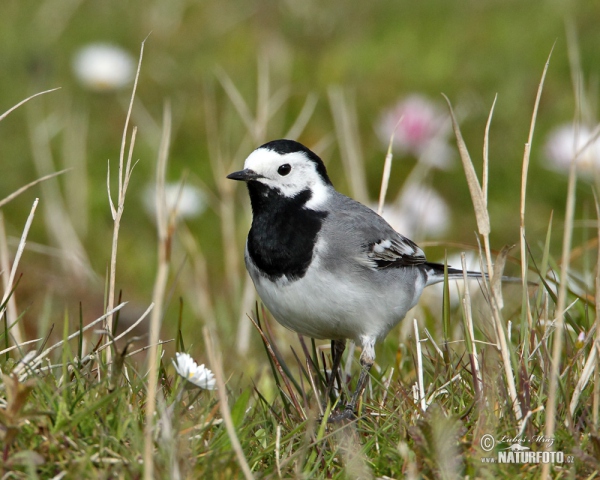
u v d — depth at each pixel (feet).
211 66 62.08
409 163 55.21
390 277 29.76
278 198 29.53
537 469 21.59
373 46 63.72
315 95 56.49
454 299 39.32
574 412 23.35
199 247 51.29
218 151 48.14
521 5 66.39
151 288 47.93
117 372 22.35
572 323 27.84
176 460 19.76
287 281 29.04
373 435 23.25
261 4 69.21
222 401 20.04
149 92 60.54
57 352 30.53
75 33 66.18
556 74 60.59
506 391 23.89
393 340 34.58
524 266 25.64
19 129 56.90
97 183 54.70
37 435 20.81
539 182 55.11
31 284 43.06
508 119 58.08
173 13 68.23
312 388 26.84
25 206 52.95
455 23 65.46
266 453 22.30
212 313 42.65
